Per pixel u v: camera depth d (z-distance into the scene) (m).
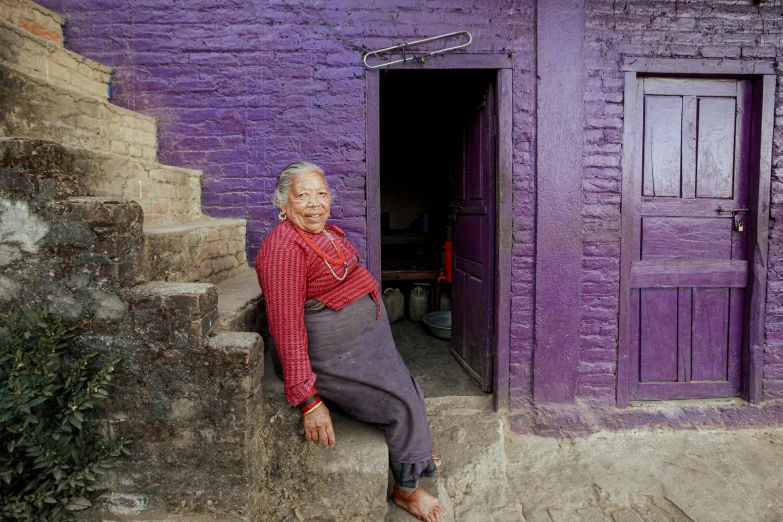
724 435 3.12
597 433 3.11
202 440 1.75
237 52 2.87
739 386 3.22
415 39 2.87
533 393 3.06
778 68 2.95
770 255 3.06
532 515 2.44
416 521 2.10
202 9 2.85
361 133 2.90
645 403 3.18
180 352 1.71
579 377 3.09
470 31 2.87
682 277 3.10
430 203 6.33
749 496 2.55
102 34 2.84
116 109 2.49
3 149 1.62
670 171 3.06
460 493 2.53
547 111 2.88
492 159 3.03
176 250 2.12
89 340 1.71
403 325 5.09
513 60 2.88
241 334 1.81
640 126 3.02
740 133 3.06
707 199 3.07
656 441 3.06
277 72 2.88
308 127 2.90
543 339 3.02
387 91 4.09
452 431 2.90
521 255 2.99
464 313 3.67
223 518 1.79
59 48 2.39
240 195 2.95
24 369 1.60
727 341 3.18
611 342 3.07
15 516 1.61
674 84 3.02
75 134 2.19
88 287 1.69
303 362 1.80
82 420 1.64
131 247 1.73
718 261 3.11
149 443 1.76
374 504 1.99
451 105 3.96
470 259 3.50
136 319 1.70
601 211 2.98
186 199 2.77
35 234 1.67
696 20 2.93
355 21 2.86
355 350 1.93
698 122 3.04
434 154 6.26
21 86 1.89
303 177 1.87
